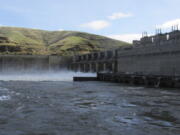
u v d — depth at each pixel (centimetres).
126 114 1540
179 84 3422
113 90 3203
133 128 1203
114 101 2127
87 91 3050
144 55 4962
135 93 2800
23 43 12700
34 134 1105
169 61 4109
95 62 7619
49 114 1547
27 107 1806
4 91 2983
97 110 1684
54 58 9112
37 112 1611
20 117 1457
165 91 3038
